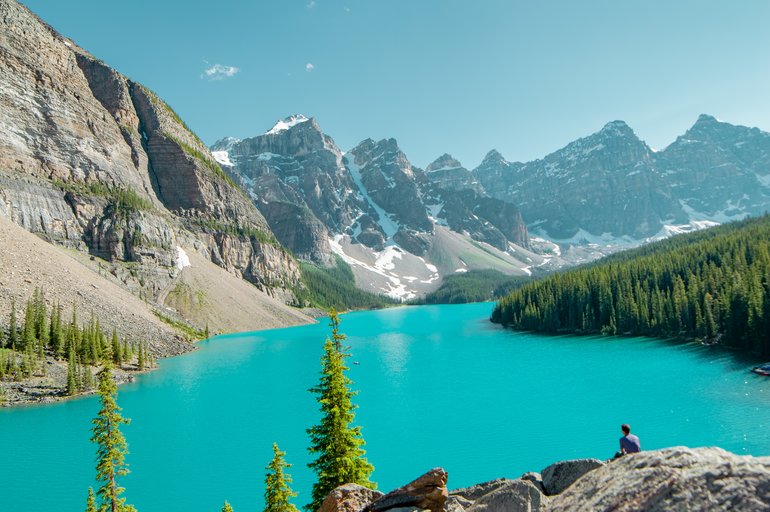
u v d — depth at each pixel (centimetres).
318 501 3225
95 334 10931
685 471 926
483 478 5156
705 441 5709
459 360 12462
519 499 1545
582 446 5900
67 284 13425
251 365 12588
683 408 7006
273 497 3188
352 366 12212
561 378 9650
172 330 16075
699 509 839
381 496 1973
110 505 3738
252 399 9056
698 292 13512
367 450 6091
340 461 3256
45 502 4881
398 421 7269
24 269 12638
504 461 5559
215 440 6744
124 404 8819
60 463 5853
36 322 10338
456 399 8438
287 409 8338
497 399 8294
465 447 6044
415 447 6122
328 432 3359
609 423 6638
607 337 14925
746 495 822
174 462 5947
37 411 7919
